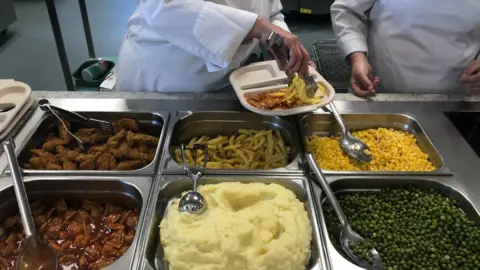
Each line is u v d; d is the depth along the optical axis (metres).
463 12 1.66
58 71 3.81
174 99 1.63
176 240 1.01
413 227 1.16
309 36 4.34
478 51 1.78
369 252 1.08
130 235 1.15
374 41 1.92
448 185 1.25
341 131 1.58
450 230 1.16
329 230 1.15
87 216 1.22
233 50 1.38
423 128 1.51
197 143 1.40
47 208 1.26
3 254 1.10
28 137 1.40
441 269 1.05
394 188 1.30
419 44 1.77
